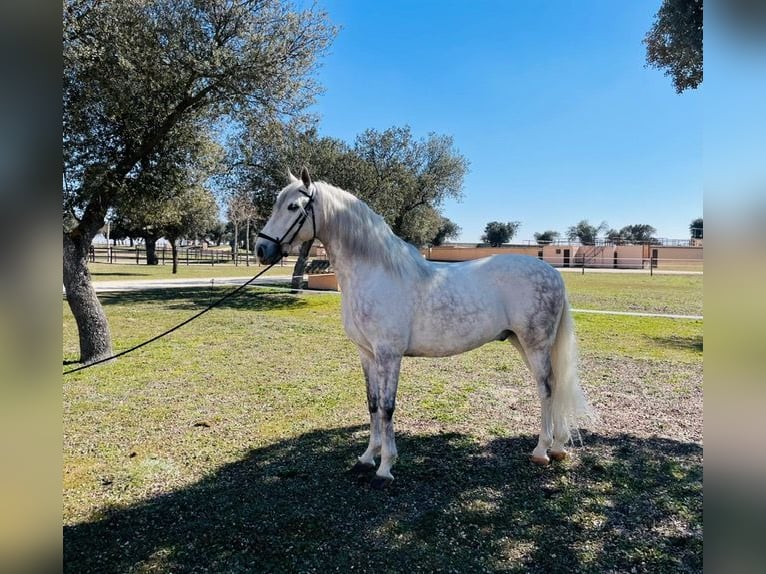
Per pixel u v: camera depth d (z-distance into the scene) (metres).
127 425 4.04
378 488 2.90
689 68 3.65
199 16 5.93
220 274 25.12
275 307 12.31
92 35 5.23
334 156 14.11
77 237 6.14
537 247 33.34
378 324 2.88
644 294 14.36
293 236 2.88
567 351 3.22
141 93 5.77
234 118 6.79
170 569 2.18
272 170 13.41
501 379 5.46
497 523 2.53
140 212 7.81
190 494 2.88
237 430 3.94
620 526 2.49
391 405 2.92
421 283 2.98
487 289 3.07
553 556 2.25
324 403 4.63
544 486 2.93
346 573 2.13
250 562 2.22
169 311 11.32
